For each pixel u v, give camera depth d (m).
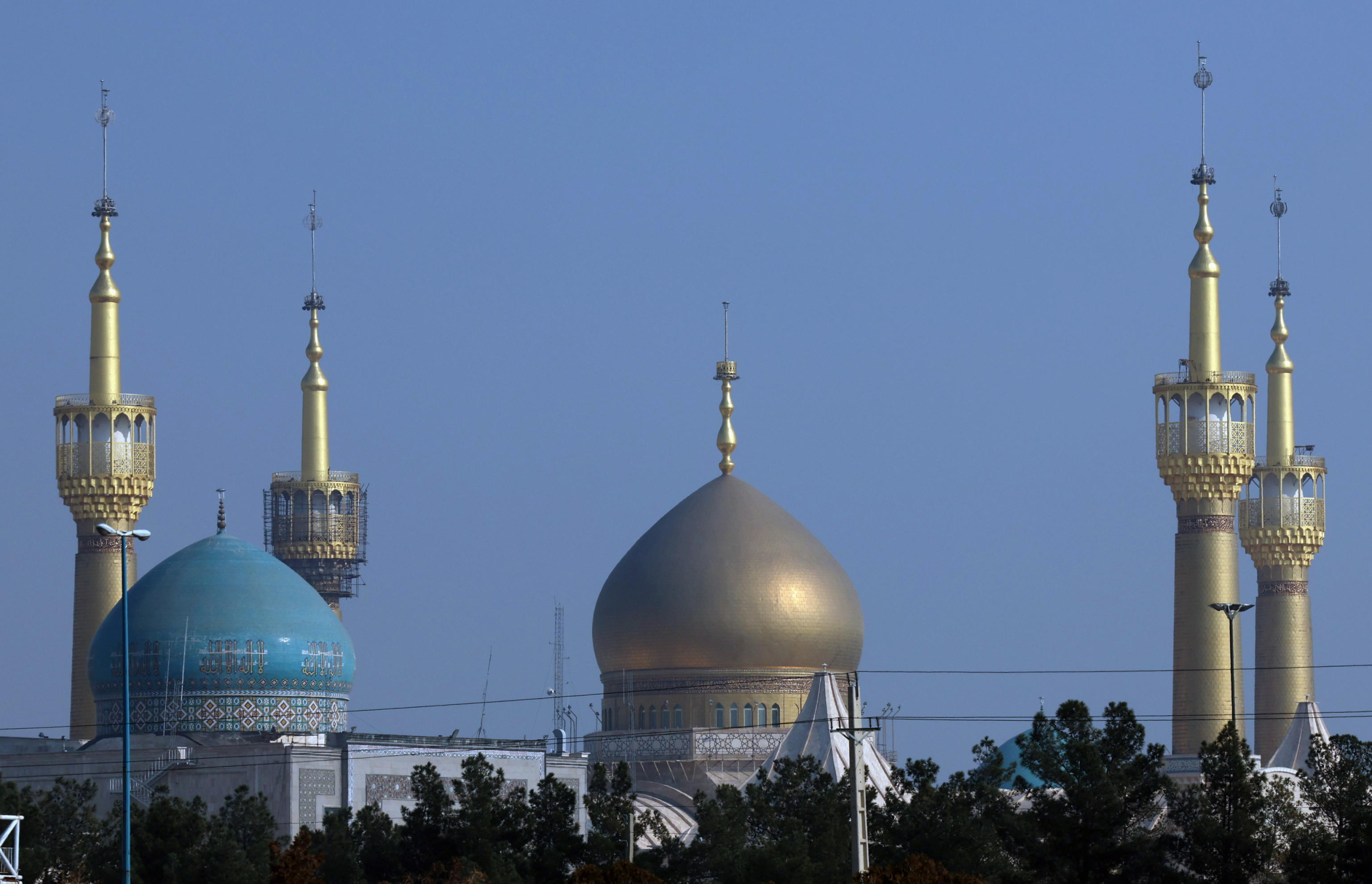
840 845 192.00
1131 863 184.38
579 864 195.25
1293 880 182.00
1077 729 188.38
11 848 191.12
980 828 187.12
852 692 158.75
